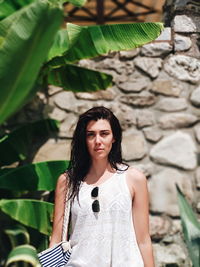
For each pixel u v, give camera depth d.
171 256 3.55
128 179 2.06
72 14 5.63
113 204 2.00
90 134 2.10
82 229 2.01
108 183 2.05
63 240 2.07
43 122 3.60
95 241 1.98
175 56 3.77
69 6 5.62
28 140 3.57
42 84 3.57
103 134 2.10
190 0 3.75
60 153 3.70
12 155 3.51
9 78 1.76
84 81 3.62
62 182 2.16
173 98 3.74
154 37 3.06
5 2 2.88
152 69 3.77
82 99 3.78
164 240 3.59
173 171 3.67
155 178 3.66
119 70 3.79
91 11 5.93
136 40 3.07
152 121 3.73
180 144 3.69
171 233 3.60
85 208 2.01
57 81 3.62
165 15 4.03
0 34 1.88
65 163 3.26
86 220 2.00
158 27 3.07
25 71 1.75
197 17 3.78
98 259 1.97
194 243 2.04
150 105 3.75
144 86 3.77
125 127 3.73
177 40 3.77
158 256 3.55
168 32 3.78
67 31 3.02
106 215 1.99
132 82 3.77
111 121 2.13
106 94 3.77
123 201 2.00
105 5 5.78
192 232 2.04
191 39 3.77
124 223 1.99
